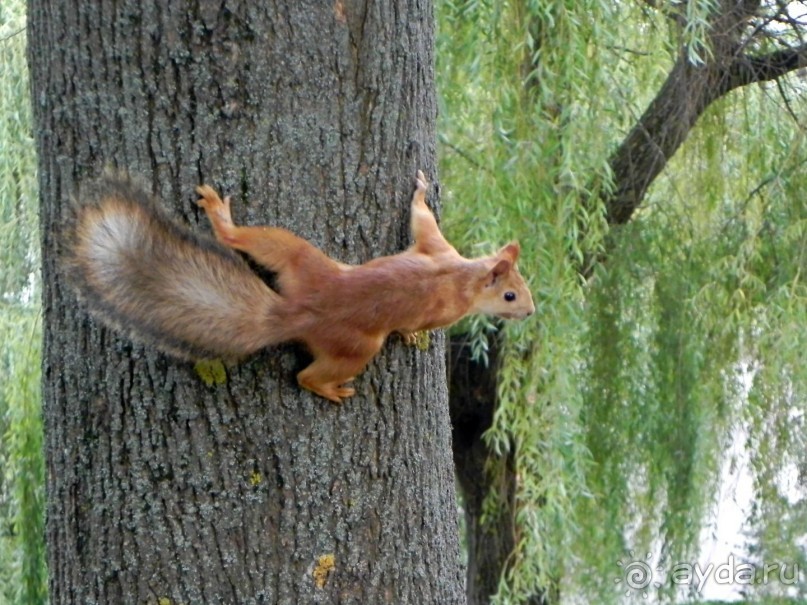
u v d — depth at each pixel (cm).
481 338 1198
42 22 520
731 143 1320
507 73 1077
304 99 512
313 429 516
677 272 1339
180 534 506
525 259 1111
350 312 497
